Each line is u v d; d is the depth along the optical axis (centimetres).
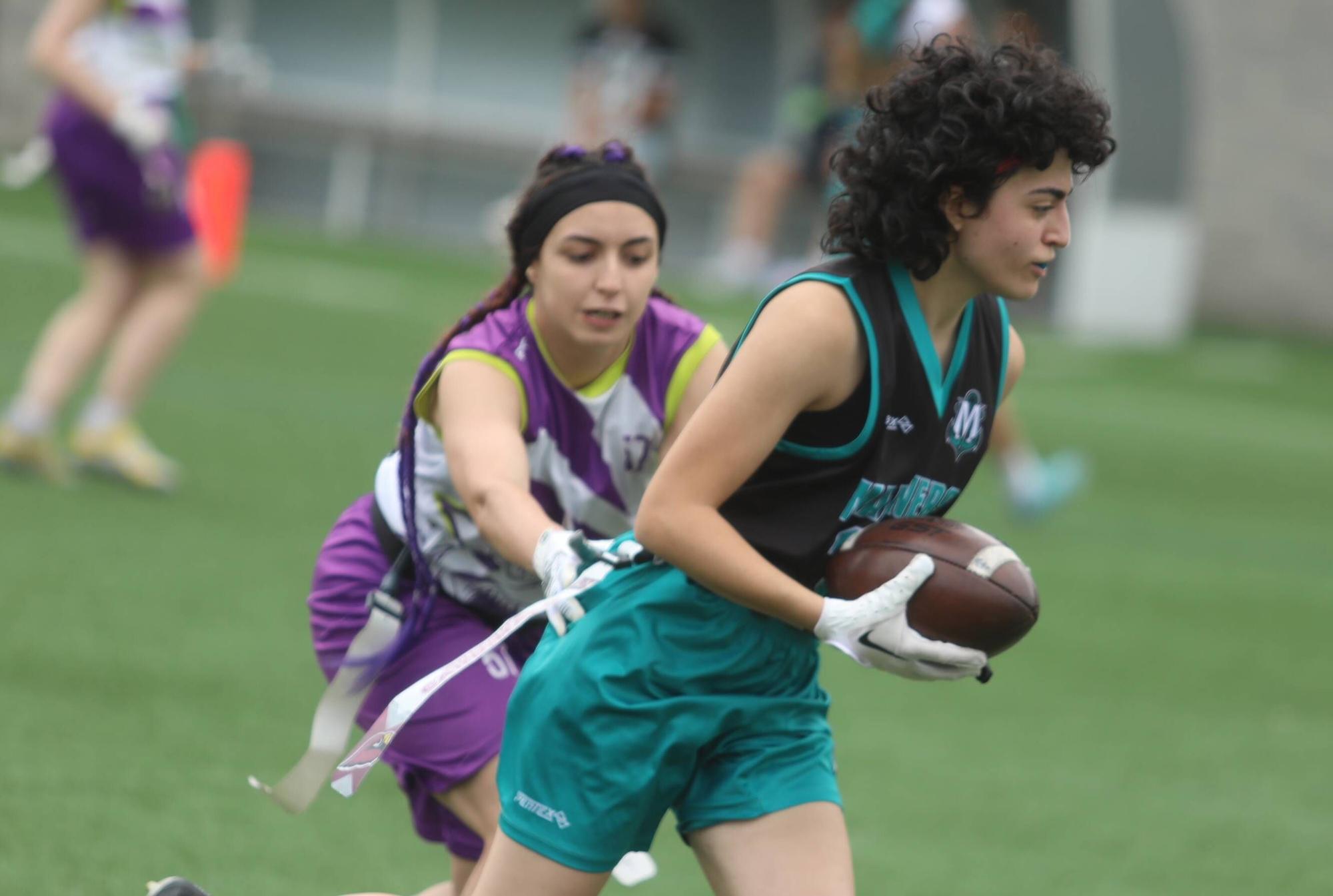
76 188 2614
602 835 1016
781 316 980
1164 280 6606
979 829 1708
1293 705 2289
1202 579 3041
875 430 999
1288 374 6166
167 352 2714
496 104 7200
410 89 7119
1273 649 2591
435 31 7094
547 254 1191
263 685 1875
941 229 987
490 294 1247
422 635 1254
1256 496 3950
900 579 988
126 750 1627
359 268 5806
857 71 4931
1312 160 7131
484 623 1270
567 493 1238
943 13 4072
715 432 978
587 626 1026
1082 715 2156
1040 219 988
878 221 990
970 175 972
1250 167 7150
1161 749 2041
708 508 985
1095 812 1789
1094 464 4116
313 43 7038
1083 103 971
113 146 2575
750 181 6316
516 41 7156
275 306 4812
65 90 2572
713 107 7169
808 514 1016
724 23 7100
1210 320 7200
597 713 1012
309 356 4144
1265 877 1642
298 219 7025
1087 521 3475
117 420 2683
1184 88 6462
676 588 1017
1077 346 6259
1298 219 7156
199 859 1412
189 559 2342
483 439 1188
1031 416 4678
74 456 2700
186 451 3023
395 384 3934
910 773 1866
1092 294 6588
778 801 1012
